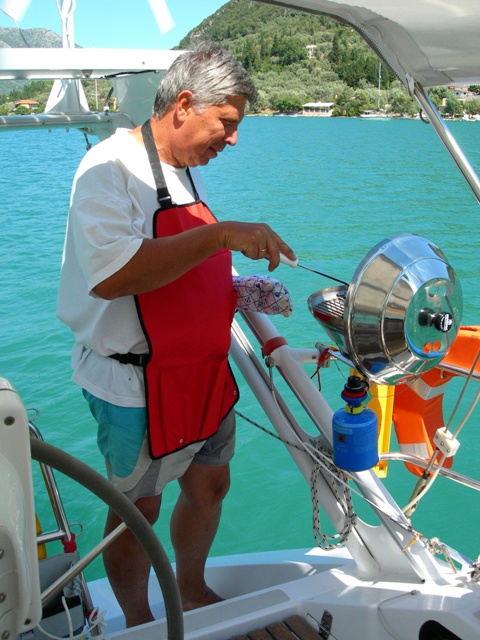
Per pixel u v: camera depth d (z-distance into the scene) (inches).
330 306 62.4
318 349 78.8
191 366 72.4
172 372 71.7
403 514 73.9
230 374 82.0
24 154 1052.5
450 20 49.7
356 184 757.3
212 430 76.9
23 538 35.2
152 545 45.8
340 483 77.1
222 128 68.4
